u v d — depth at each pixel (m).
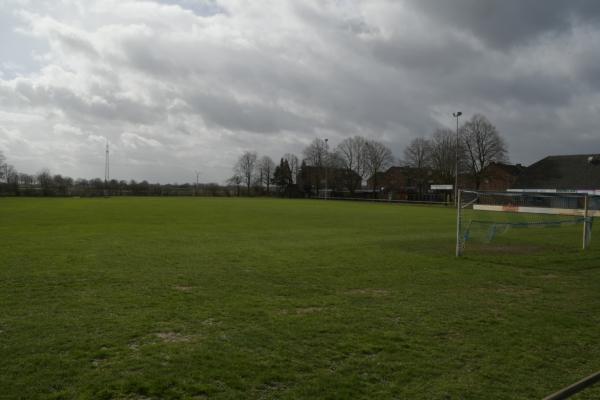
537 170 71.25
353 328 6.75
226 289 9.21
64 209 38.94
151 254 13.84
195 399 4.39
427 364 5.41
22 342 5.85
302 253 14.62
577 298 9.13
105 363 5.21
